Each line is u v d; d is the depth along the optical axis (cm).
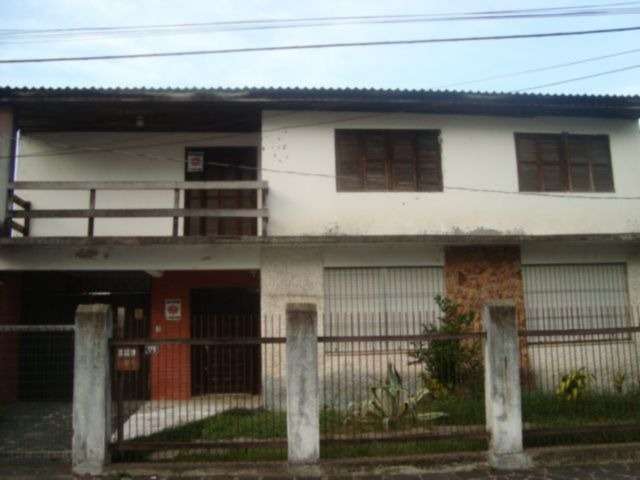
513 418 677
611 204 1128
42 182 973
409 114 1102
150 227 1170
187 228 1174
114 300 1190
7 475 641
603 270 1118
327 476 643
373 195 1068
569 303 1095
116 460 663
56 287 1180
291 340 667
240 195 1195
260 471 644
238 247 1026
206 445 654
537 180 1123
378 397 788
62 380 1045
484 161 1105
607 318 1097
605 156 1154
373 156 1090
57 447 727
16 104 995
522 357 1051
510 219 1093
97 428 646
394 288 1056
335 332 1030
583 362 1058
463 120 1114
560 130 1139
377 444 689
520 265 1084
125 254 1005
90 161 1180
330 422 778
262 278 1023
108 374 665
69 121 1112
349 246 1048
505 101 1070
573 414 822
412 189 1087
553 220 1105
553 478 634
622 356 1079
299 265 1034
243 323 1190
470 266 1071
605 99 1093
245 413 884
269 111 1072
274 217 1043
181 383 1148
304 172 1061
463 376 936
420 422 766
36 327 662
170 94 1001
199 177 1195
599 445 697
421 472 656
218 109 1061
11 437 782
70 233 1152
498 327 693
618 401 884
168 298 1179
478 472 659
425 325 976
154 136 1198
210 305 1198
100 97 992
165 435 750
